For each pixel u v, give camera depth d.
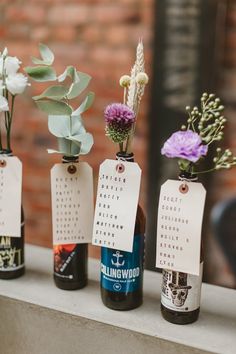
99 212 0.85
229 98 2.04
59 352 0.87
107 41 2.09
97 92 2.14
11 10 2.18
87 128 2.16
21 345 0.91
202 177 1.98
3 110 0.87
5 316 0.91
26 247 1.09
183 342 0.78
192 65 1.90
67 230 0.90
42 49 0.89
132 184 0.83
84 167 0.90
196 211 0.79
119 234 0.83
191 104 1.92
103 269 0.86
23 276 0.97
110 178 0.84
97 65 2.12
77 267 0.91
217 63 2.00
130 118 0.79
